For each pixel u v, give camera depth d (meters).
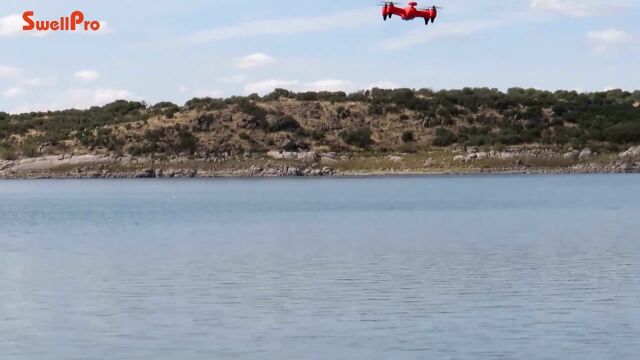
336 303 86.88
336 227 176.00
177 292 93.75
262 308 84.50
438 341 70.69
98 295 92.12
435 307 84.44
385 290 94.06
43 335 73.75
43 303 87.75
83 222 198.50
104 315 81.62
